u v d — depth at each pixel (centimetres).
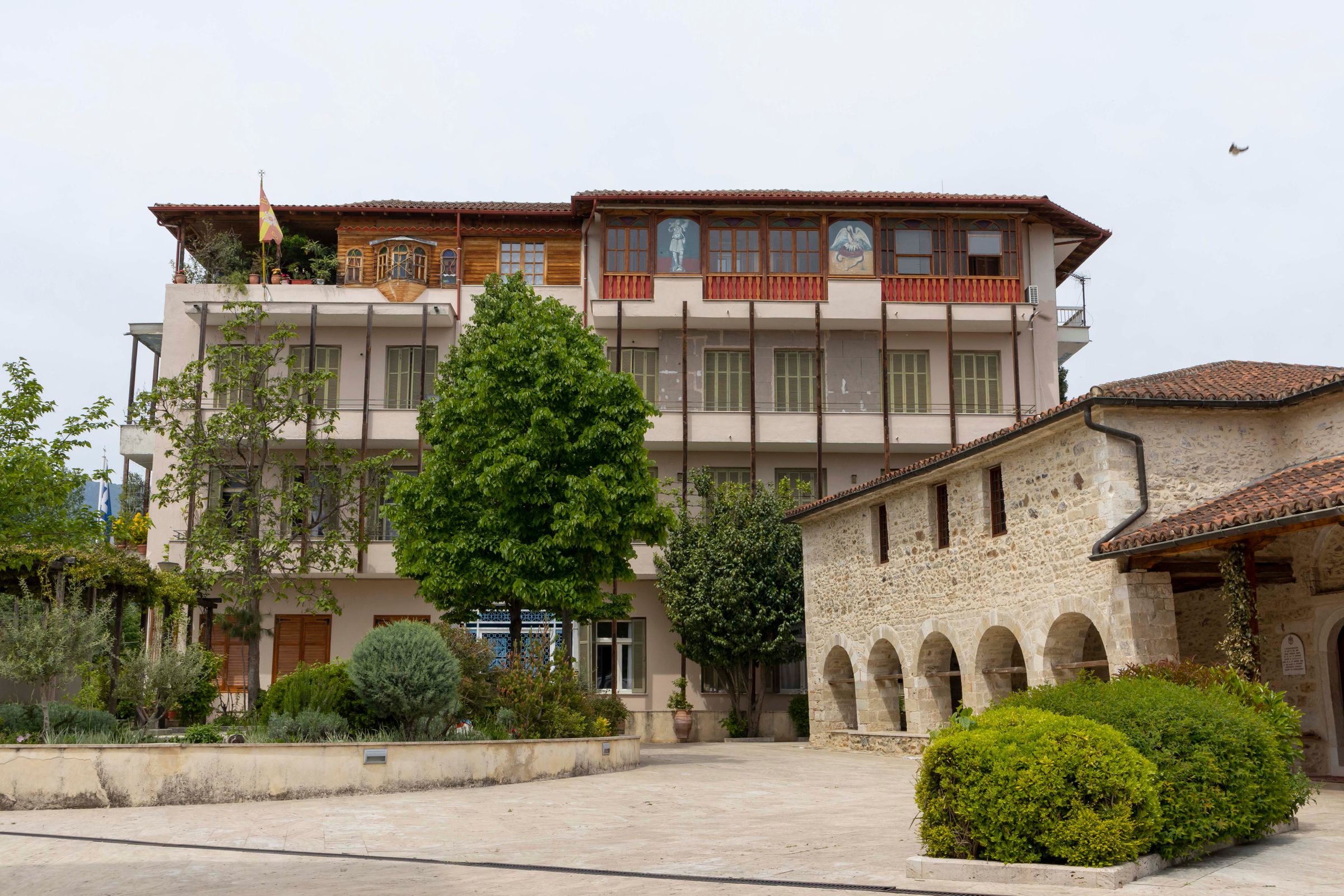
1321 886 861
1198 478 1802
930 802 956
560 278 3659
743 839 1167
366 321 3525
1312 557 1827
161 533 3416
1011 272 3541
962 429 3472
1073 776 912
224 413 2775
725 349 3625
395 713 1816
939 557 2341
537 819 1353
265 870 1013
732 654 3150
